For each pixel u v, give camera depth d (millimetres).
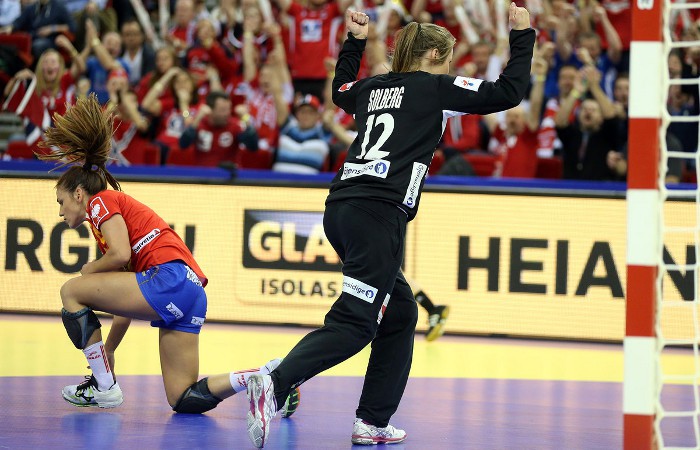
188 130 31188
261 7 39031
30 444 13242
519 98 13055
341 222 13375
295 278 27484
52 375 19000
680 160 28375
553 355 24234
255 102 35438
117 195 15984
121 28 41312
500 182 27250
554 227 26672
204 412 15922
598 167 29906
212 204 27828
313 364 12969
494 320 26906
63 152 16016
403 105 13531
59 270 28203
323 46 36562
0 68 36250
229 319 27828
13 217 28375
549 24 34750
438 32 14031
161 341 15852
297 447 13648
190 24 40219
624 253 26406
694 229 11883
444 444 14109
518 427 15500
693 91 31344
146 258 15828
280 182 27562
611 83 35875
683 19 35594
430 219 27172
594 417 16516
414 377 20406
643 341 10992
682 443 14531
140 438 13852
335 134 31391
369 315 13242
